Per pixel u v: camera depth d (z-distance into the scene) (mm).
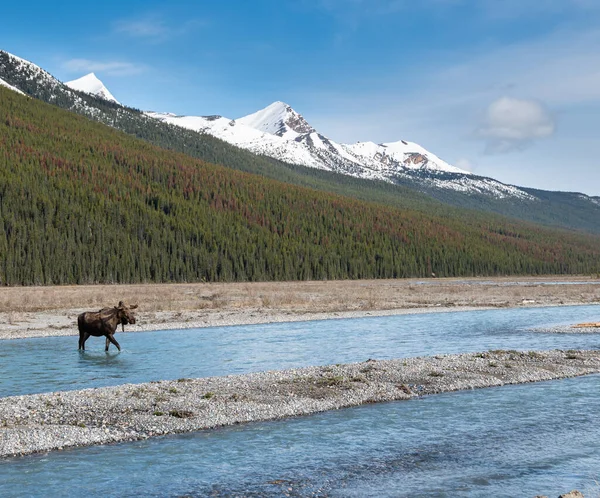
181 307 56688
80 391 20953
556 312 57719
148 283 118375
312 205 193750
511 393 21906
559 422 17984
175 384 22344
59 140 189125
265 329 42219
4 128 183000
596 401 20641
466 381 23547
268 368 26875
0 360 28359
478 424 17781
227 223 157000
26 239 109500
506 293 83812
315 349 32781
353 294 79188
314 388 21922
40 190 133125
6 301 57344
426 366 26250
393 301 67688
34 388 22266
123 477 13398
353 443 15945
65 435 16141
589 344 35250
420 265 171375
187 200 168125
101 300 61406
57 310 51719
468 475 13695
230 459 14633
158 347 33000
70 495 12367
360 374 24500
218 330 41469
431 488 12930
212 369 26453
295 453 15125
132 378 24297
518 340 37031
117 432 16625
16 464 14203
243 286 106438
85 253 114625
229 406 19250
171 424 17375
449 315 54062
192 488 12836
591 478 13539
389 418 18438
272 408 19203
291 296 72375
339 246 164625
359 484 13133
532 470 14008
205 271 129750
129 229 134250
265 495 12508
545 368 26250
